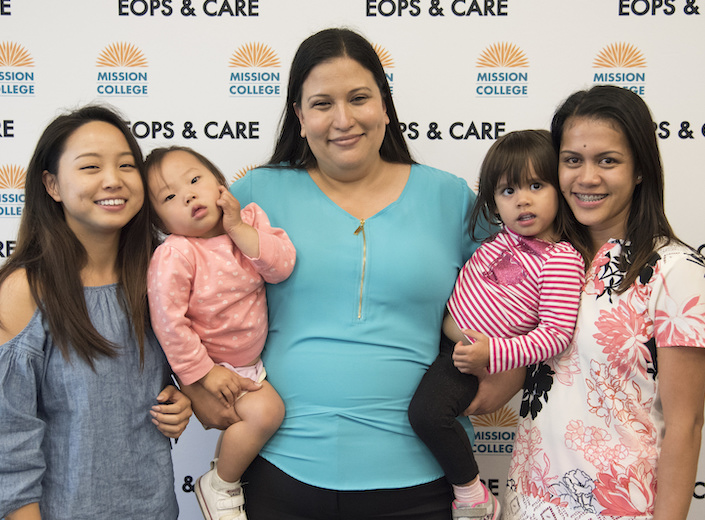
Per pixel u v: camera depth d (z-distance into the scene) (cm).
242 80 197
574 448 120
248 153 200
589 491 117
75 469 117
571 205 127
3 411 111
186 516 204
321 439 132
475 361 129
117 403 122
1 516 112
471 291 142
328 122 135
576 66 195
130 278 129
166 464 131
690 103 195
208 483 141
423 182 149
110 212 119
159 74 196
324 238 141
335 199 148
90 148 118
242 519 137
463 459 134
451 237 148
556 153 132
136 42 195
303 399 136
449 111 198
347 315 138
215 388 132
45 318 117
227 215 131
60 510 118
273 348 144
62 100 196
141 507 125
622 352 116
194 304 131
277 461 136
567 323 124
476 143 199
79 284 121
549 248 131
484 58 196
